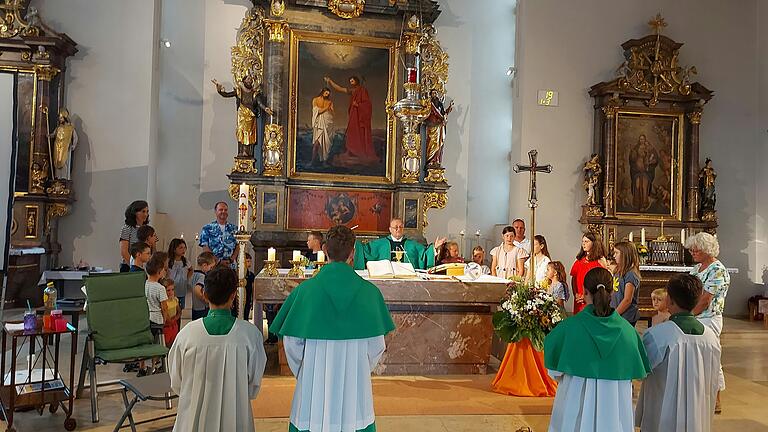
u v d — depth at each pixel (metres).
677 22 11.45
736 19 11.59
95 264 9.74
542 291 5.84
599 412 3.44
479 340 6.55
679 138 11.09
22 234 9.16
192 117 10.78
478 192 11.63
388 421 4.98
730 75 11.55
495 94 11.65
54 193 9.33
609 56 11.28
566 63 11.17
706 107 11.45
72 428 4.55
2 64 9.25
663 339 3.79
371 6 10.41
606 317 3.49
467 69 11.61
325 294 3.39
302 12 10.34
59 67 9.54
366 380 3.47
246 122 10.02
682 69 11.05
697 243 5.14
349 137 10.50
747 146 11.57
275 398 5.48
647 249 10.46
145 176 9.92
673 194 11.10
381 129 10.61
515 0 11.69
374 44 10.56
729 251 11.49
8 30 9.27
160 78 10.69
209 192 10.79
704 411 3.80
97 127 9.84
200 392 3.37
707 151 11.45
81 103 9.81
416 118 6.77
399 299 6.22
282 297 6.15
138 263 6.28
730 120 11.54
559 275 7.12
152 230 6.60
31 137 9.29
